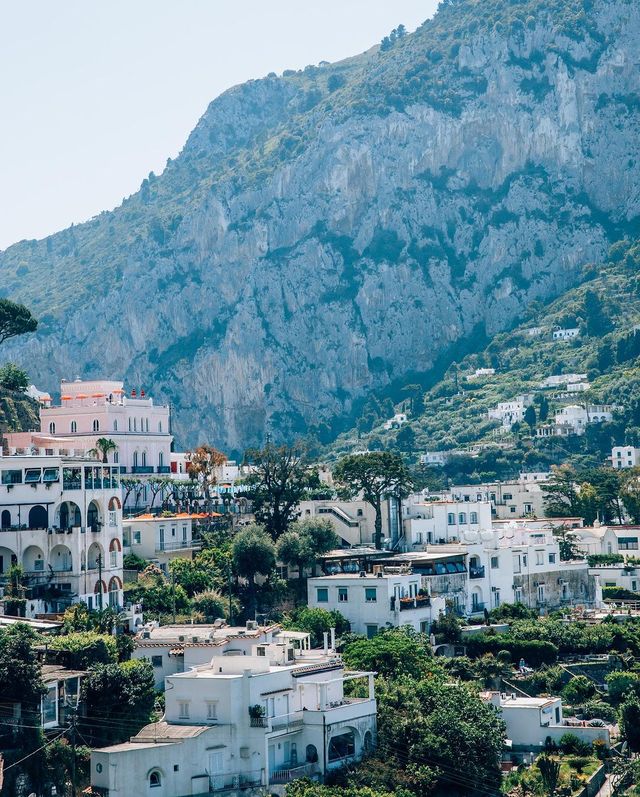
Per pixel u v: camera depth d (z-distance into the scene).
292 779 163.25
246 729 162.38
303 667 172.25
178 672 186.75
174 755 156.12
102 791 153.25
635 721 197.12
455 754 176.12
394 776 170.75
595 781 185.12
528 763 191.00
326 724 168.88
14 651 160.62
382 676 198.50
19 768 153.88
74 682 167.25
